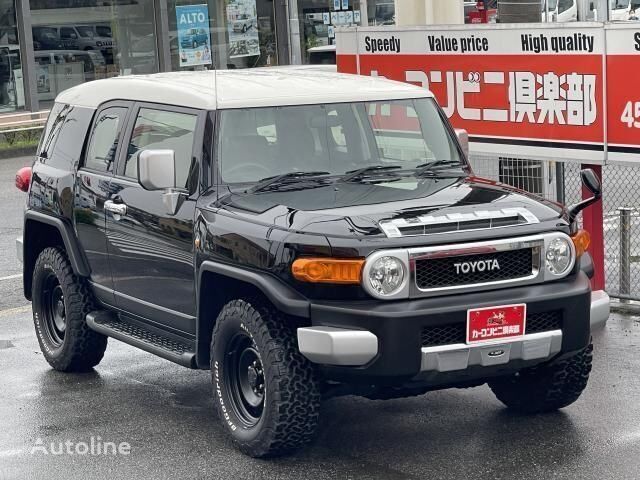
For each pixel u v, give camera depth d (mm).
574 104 9289
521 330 6348
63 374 8633
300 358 6406
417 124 7699
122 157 7922
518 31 9586
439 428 7098
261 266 6430
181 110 7430
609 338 8859
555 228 6543
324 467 6465
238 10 30250
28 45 26391
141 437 7117
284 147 7273
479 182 7285
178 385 8266
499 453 6586
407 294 6180
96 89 8531
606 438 6762
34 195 8836
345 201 6742
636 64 8797
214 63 29969
